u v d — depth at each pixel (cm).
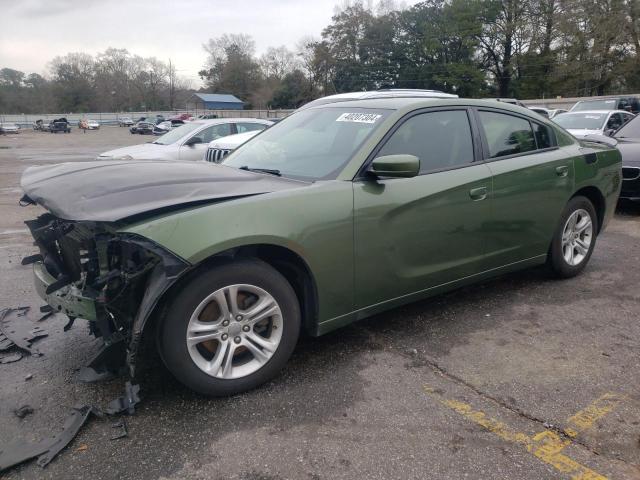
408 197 343
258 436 259
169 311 270
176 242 259
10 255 593
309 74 7931
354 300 332
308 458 244
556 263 468
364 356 342
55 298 295
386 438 258
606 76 4347
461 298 445
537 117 453
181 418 274
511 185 405
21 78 9938
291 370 324
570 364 332
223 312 284
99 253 273
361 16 6994
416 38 6397
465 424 270
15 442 254
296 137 394
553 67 4878
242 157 407
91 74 10194
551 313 412
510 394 298
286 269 324
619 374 320
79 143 3784
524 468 238
